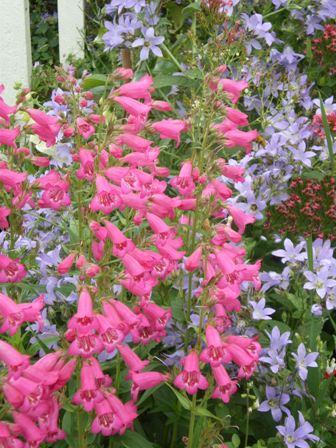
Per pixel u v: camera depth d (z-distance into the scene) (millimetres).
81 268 654
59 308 885
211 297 705
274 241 1067
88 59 1762
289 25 1386
